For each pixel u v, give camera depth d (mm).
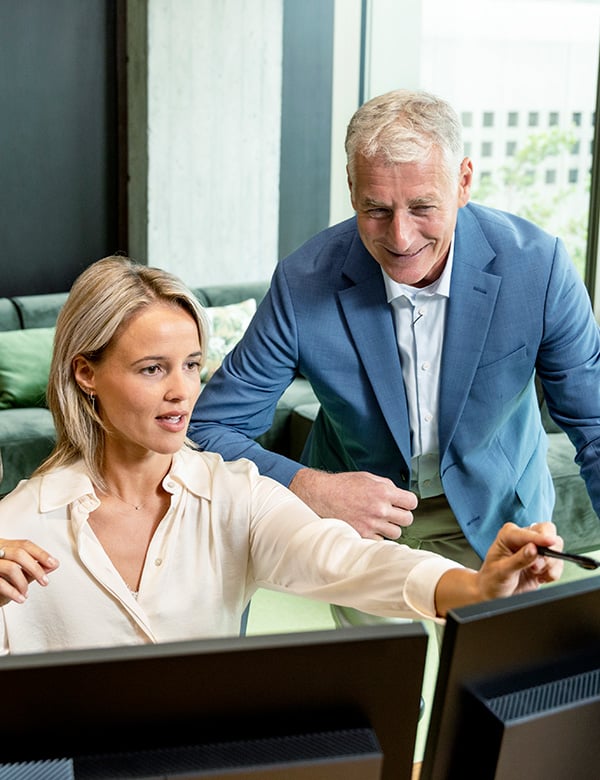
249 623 3400
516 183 4785
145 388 1359
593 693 899
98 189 5438
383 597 1235
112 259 1402
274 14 5348
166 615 1467
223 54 5277
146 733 817
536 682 898
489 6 4809
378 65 5609
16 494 1474
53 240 5398
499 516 1970
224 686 817
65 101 5277
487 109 4879
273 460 1786
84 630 1445
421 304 1835
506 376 1857
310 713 843
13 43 5121
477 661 858
